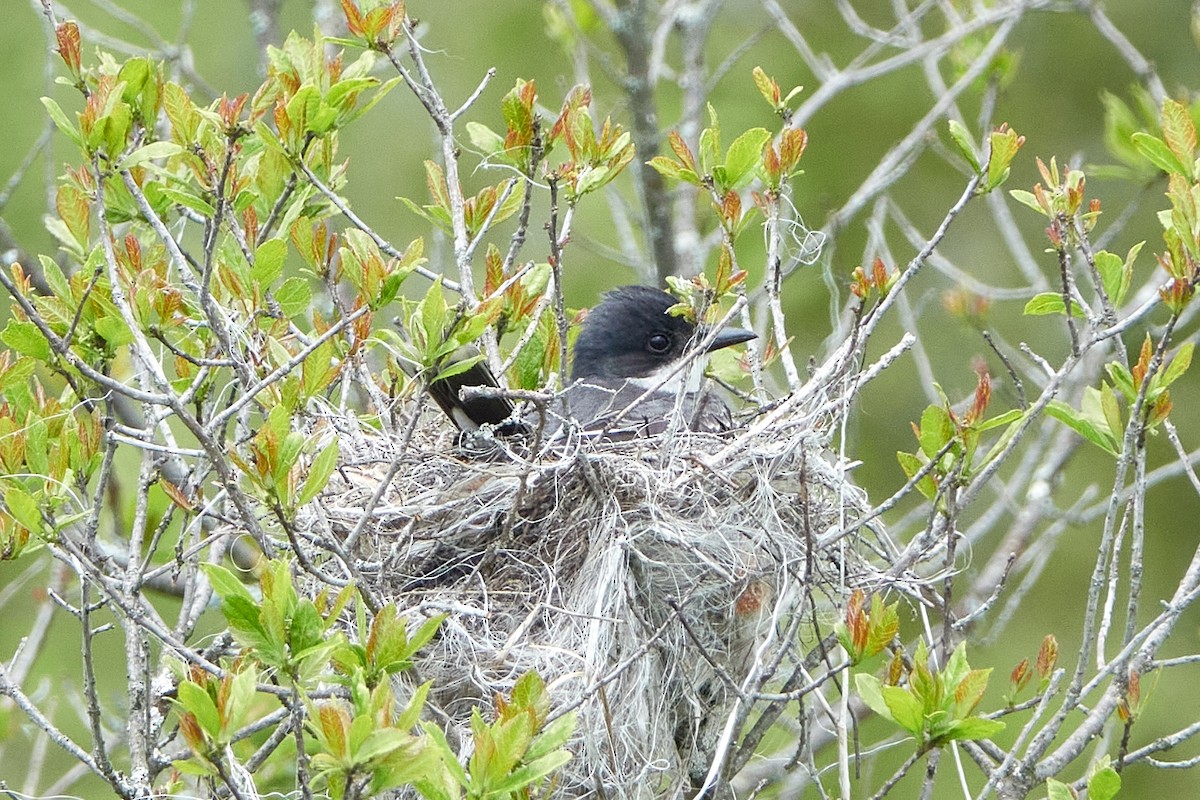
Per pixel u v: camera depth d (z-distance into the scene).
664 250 14.18
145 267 8.98
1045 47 18.80
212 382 9.22
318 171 9.43
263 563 6.94
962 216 18.59
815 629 8.23
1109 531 8.50
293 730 7.14
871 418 17.86
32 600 16.08
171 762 7.99
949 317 17.97
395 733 6.17
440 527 9.39
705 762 8.99
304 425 9.21
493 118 17.73
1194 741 17.16
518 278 9.23
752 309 14.82
